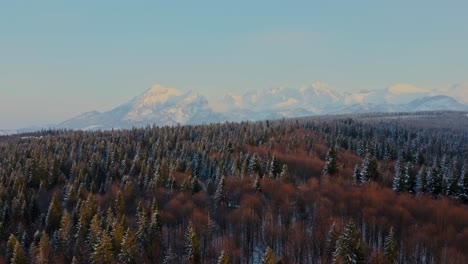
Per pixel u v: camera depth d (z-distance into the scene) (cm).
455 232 9850
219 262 7869
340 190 12538
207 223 10694
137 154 17738
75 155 18962
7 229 11250
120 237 9369
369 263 8281
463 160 18438
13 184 14288
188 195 12850
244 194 12519
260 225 10762
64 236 9788
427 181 13025
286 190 12381
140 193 13550
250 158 15725
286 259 9212
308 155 17800
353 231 8188
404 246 9356
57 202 11250
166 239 10269
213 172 15612
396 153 18925
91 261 9075
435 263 8862
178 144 19438
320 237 9569
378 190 12588
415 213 11125
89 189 14588
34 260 9250
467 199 12469
